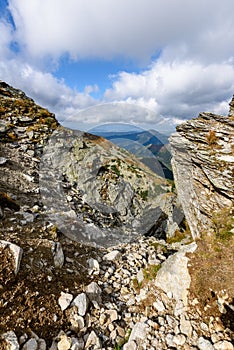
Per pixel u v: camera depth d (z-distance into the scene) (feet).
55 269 15.21
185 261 16.26
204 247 17.40
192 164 36.09
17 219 19.19
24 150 36.01
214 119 40.22
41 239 16.94
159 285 16.24
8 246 13.52
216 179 28.89
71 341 10.82
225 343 11.21
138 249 23.73
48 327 11.26
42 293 12.69
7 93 62.85
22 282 12.45
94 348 11.25
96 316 13.20
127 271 18.99
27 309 11.39
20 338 9.95
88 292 14.48
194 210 33.81
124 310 14.67
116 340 12.19
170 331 12.71
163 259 22.36
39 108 56.54
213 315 12.89
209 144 35.14
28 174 29.99
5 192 23.34
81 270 17.13
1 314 10.53
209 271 14.98
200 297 13.92
